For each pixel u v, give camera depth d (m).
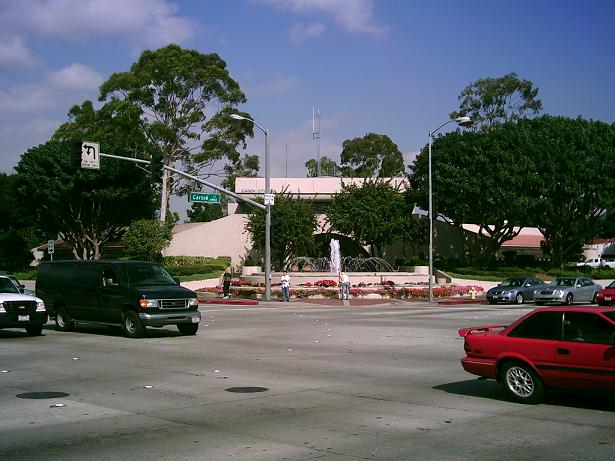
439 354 16.12
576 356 9.58
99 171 55.12
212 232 64.56
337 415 9.46
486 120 77.94
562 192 57.06
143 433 8.41
